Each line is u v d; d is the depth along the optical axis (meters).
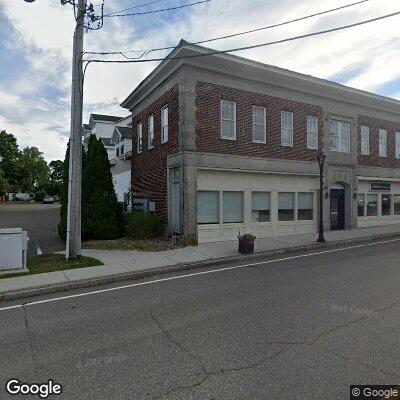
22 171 61.75
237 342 4.53
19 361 4.20
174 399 3.30
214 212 14.43
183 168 13.51
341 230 18.25
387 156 21.12
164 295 6.99
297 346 4.34
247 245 11.51
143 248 12.49
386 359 3.95
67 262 10.05
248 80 15.09
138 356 4.23
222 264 10.34
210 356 4.16
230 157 14.45
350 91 18.00
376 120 20.56
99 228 14.38
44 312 6.14
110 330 5.13
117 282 8.41
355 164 19.05
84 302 6.70
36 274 8.72
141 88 17.34
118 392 3.45
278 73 15.31
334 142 18.42
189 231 13.44
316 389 3.38
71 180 10.38
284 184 16.30
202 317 5.55
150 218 14.88
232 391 3.40
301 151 16.75
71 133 10.41
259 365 3.90
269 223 15.77
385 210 21.33
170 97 14.88
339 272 8.57
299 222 16.77
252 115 15.24
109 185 14.99
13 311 6.27
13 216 29.06
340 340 4.48
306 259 10.70
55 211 35.94
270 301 6.29
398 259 10.23
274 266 9.70
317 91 17.34
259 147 15.35
